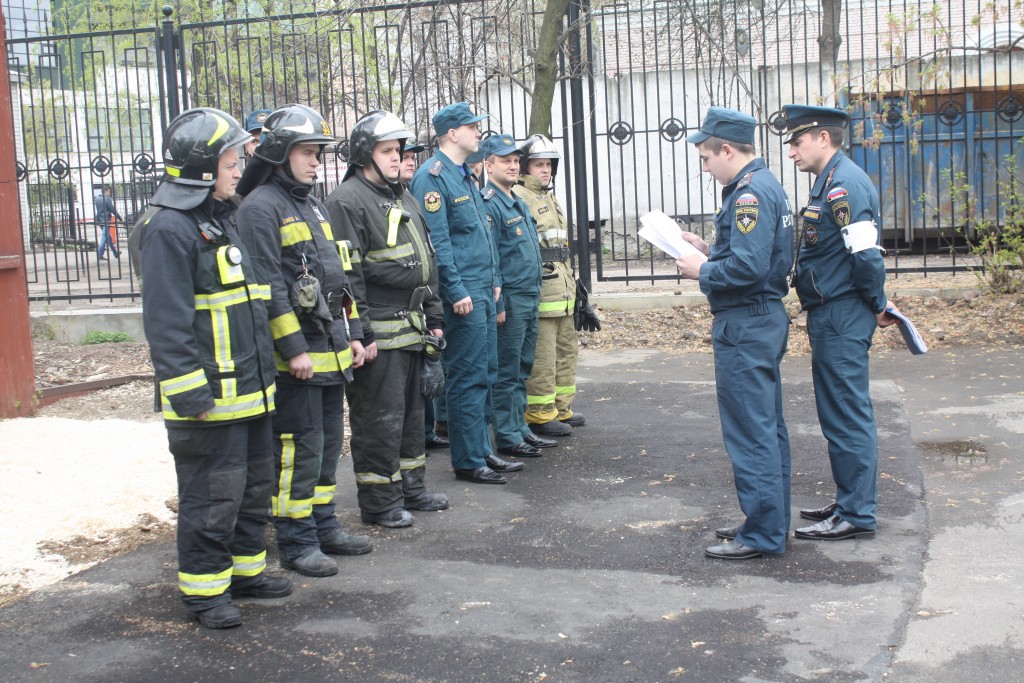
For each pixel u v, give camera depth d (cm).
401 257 557
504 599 467
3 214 789
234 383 431
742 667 393
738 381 502
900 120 1229
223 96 1552
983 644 407
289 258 486
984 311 1059
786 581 477
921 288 1135
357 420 569
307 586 489
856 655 400
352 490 648
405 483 597
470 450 652
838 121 518
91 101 2081
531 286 696
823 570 489
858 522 527
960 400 798
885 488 606
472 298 638
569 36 1198
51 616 455
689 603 456
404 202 579
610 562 510
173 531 564
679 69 1593
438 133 641
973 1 1584
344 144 1206
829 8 1479
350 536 535
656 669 394
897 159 1380
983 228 1130
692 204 1623
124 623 448
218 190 433
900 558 500
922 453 671
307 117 489
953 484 607
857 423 521
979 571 480
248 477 461
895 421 750
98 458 677
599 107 1641
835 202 505
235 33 1308
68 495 599
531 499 618
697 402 849
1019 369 883
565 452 719
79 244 1633
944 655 399
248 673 399
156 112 2084
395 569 509
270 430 464
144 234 421
